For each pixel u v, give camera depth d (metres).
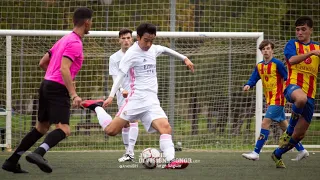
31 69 39.28
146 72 23.97
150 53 24.09
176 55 25.27
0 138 37.09
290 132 25.84
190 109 39.41
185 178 21.72
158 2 48.72
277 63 28.55
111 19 46.88
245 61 40.34
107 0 40.69
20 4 46.41
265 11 50.19
